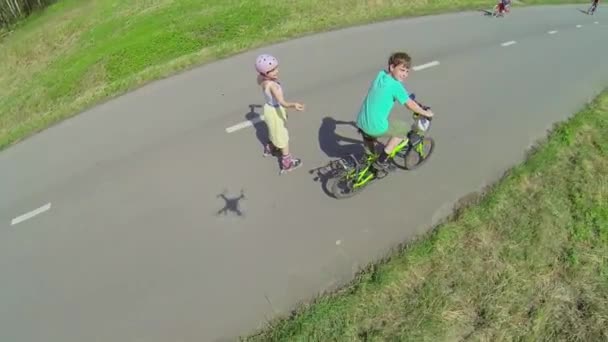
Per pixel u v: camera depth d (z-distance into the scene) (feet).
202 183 24.17
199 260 19.62
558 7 64.49
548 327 16.16
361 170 20.99
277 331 16.11
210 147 27.14
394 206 21.68
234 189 23.50
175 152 26.99
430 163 24.52
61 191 25.09
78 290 18.88
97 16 71.82
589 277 18.01
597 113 29.04
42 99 43.62
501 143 26.35
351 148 26.05
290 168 24.40
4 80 63.16
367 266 18.61
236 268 19.08
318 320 16.19
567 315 16.57
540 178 22.89
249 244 20.16
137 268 19.56
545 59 39.47
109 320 17.46
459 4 56.49
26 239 22.04
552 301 16.98
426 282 17.57
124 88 35.50
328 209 21.71
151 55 45.55
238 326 16.76
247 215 21.75
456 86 33.47
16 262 20.72
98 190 24.67
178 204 22.91
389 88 17.35
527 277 17.87
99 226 22.17
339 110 30.19
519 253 18.79
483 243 19.21
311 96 32.17
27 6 96.43
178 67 37.81
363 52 39.96
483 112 29.78
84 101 34.58
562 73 36.27
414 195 22.31
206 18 53.11
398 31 45.34
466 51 40.57
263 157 25.79
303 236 20.34
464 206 21.45
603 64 38.50
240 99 32.42
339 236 20.18
